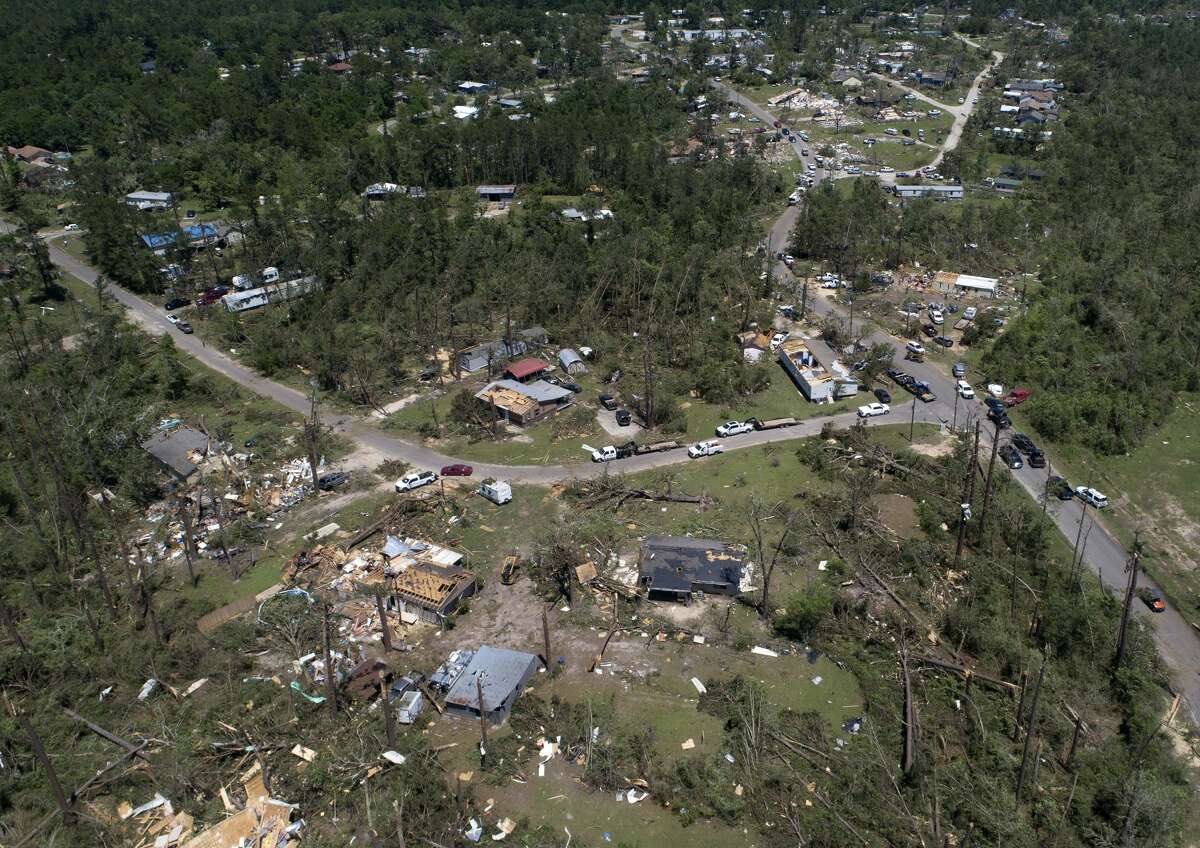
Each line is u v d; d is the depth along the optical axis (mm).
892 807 48969
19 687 58875
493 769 51906
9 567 71188
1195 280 122938
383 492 81625
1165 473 84812
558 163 175250
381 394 102000
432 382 104438
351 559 71500
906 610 64812
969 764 52156
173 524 77688
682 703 56875
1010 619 63812
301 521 77375
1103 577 70125
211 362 112000
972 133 196125
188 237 143125
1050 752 53312
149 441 89500
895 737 53969
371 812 48500
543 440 90625
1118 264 123375
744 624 64000
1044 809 49188
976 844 46875
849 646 61719
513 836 47875
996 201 161000
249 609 66062
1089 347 105500
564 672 59500
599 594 66938
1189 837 48344
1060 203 152375
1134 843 46188
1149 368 98375
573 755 52719
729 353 105688
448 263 134500
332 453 88938
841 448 85688
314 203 146750
